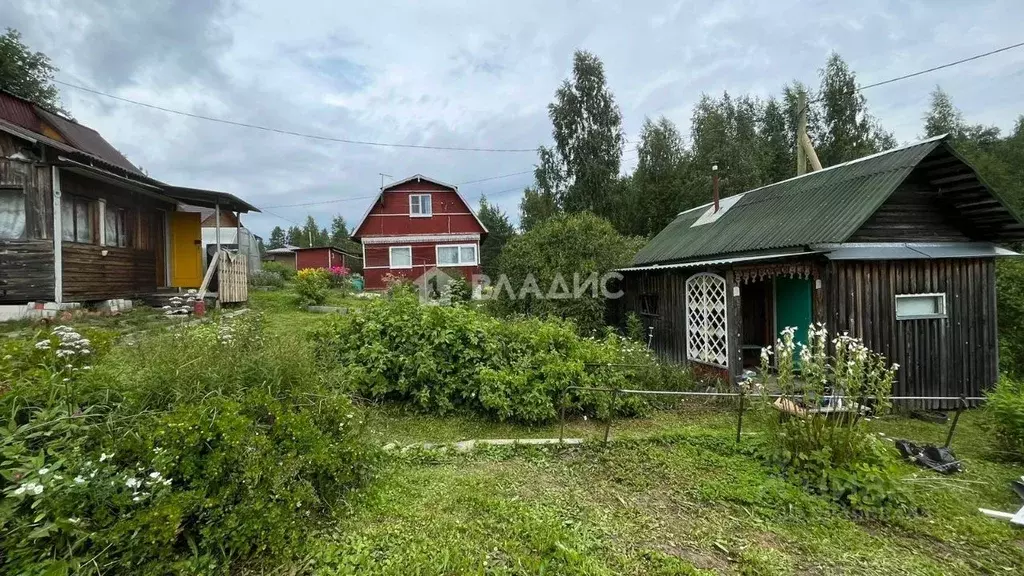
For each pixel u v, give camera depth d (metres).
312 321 9.80
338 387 4.42
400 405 5.40
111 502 2.23
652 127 23.28
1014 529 3.07
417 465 3.92
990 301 6.07
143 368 3.36
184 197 10.98
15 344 3.31
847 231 5.25
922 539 2.95
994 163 15.70
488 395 5.07
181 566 2.24
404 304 6.08
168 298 10.30
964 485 3.72
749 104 27.80
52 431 2.49
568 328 6.59
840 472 3.44
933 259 5.86
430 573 2.38
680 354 8.02
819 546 2.82
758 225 6.97
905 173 5.41
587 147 23.42
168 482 2.33
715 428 5.07
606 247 10.46
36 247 8.08
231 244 24.61
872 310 5.65
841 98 23.50
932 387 5.79
